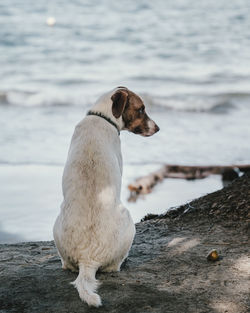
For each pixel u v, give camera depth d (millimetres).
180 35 25750
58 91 16750
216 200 6297
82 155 4543
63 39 24984
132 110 5160
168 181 9312
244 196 6191
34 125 13055
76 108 15125
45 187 8836
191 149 11039
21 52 22625
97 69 20047
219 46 23625
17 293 4238
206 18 29828
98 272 4578
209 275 4551
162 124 13320
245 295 4172
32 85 17562
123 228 4449
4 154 10625
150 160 10312
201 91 16703
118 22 28797
